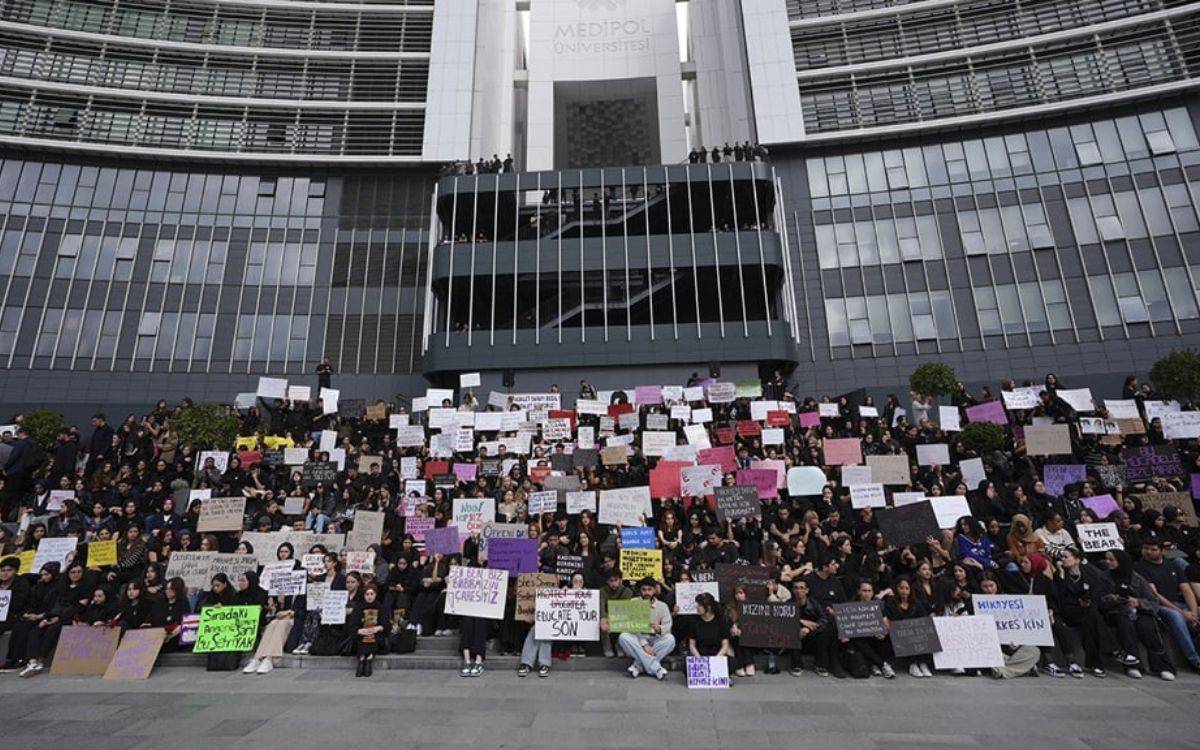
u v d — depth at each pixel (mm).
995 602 7574
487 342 23078
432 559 9219
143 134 26344
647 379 22844
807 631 7582
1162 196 23406
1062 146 24875
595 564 9047
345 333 25641
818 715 5988
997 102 25797
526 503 11367
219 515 10758
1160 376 16156
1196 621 7406
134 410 23422
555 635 7688
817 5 28391
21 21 26125
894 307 24453
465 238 24516
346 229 26859
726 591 7898
